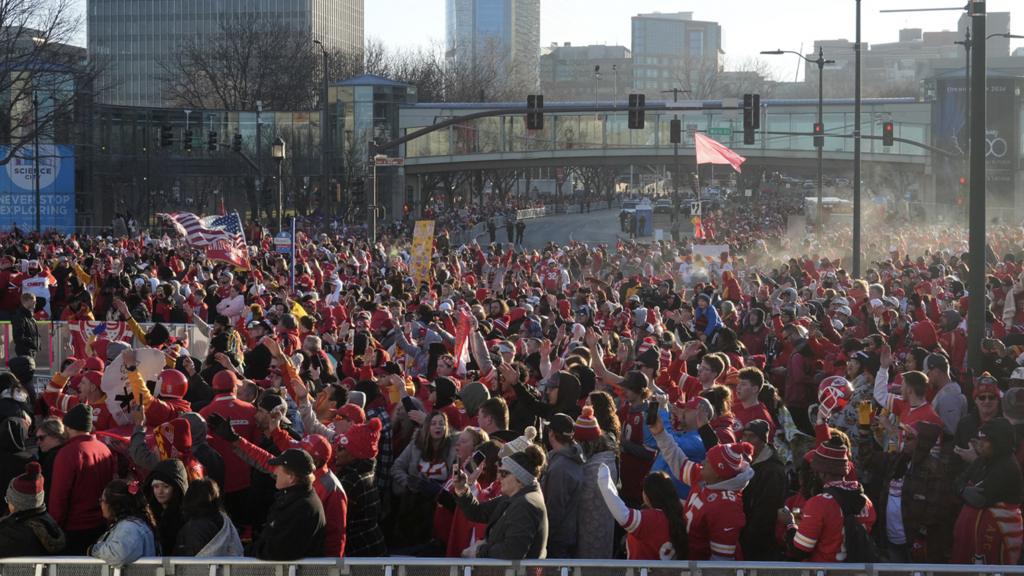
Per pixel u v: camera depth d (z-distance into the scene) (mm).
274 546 7066
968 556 8742
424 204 102438
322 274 29688
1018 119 72438
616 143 95375
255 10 179375
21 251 37250
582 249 43281
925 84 96000
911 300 20422
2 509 9641
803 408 15078
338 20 194625
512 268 32031
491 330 17250
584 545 8594
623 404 11352
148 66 181375
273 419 9211
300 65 115625
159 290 23344
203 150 89312
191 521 7648
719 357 11516
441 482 9656
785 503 9086
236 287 24469
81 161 83250
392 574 6918
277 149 39062
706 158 44344
